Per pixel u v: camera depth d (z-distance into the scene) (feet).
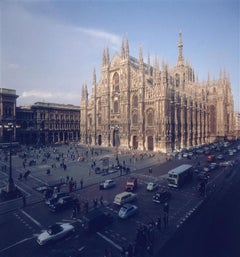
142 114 317.42
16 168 196.65
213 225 80.53
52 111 449.48
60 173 176.45
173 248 65.72
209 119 482.69
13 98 359.87
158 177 161.99
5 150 305.94
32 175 170.50
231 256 58.65
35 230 82.58
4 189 125.39
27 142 404.36
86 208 99.19
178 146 318.65
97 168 180.24
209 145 389.80
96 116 410.11
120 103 349.82
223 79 482.69
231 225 79.15
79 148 353.72
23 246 71.20
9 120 354.74
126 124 338.13
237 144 397.39
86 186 140.97
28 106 422.82
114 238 75.56
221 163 200.54
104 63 386.32
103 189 134.51
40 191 130.00
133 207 94.89
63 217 94.48
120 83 350.02
